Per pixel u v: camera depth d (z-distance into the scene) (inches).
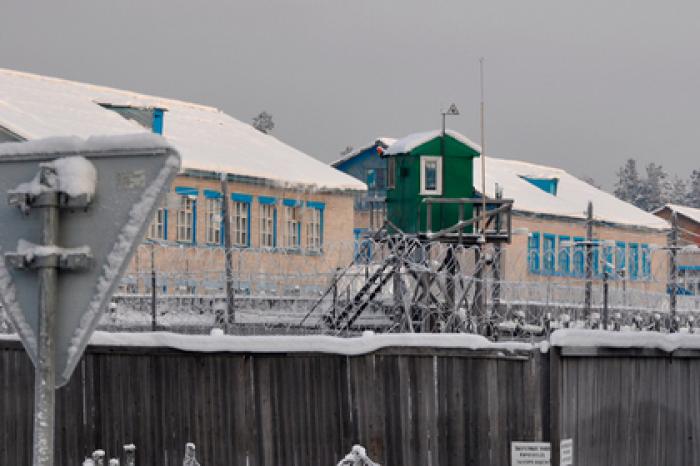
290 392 1990.7
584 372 1985.7
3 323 2191.2
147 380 2026.3
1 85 5329.7
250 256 4928.6
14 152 754.2
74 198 728.3
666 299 3366.1
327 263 5615.2
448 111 3703.3
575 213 7293.3
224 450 1998.0
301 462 1980.8
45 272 735.1
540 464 1927.9
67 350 743.1
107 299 738.2
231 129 6441.9
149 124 5698.8
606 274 2960.1
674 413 2135.8
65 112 5260.8
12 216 751.7
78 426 2046.0
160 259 4384.8
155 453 2018.9
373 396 1968.5
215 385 2004.2
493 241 3457.2
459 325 2679.6
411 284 2989.7
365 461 1504.7
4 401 2075.5
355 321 2933.1
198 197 5024.6
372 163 6983.3
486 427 1955.0
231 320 2573.8
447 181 3676.2
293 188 5556.1
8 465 2068.2
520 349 1945.1
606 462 2022.6
